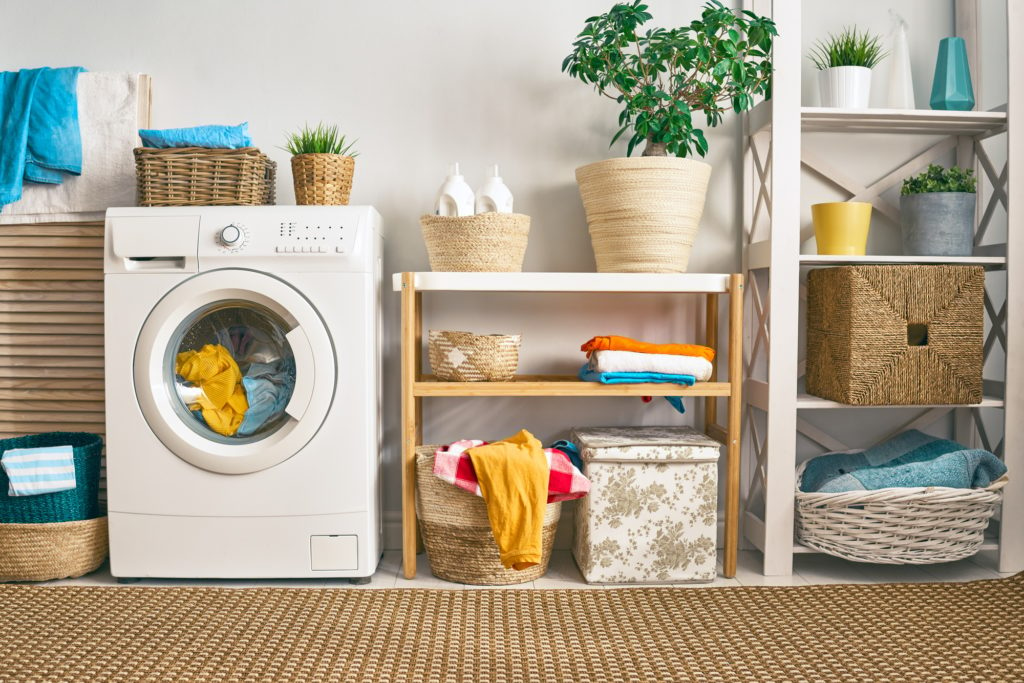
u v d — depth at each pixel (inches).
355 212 78.0
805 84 96.5
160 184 80.4
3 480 81.7
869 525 80.7
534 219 95.3
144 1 93.1
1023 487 85.0
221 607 73.1
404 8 94.1
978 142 94.5
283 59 93.8
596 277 80.8
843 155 96.7
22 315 91.8
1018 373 84.5
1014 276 84.4
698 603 75.1
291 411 77.3
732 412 81.5
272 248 76.6
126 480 78.4
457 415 95.8
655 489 80.4
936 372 82.8
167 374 78.9
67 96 88.8
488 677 59.4
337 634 67.2
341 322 77.5
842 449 98.3
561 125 94.9
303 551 78.7
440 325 95.4
